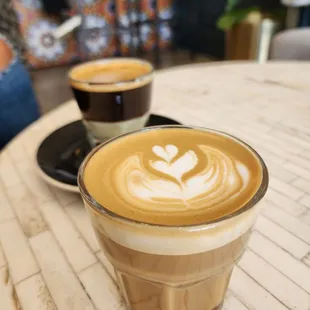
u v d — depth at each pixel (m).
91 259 0.43
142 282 0.33
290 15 2.50
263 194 0.30
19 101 1.10
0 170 0.62
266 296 0.38
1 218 0.50
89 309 0.37
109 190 0.33
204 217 0.30
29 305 0.38
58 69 3.40
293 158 0.61
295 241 0.44
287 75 0.97
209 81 0.96
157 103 0.85
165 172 0.36
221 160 0.37
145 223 0.27
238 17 2.67
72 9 3.20
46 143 0.65
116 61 0.82
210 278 0.32
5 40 1.15
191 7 3.42
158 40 3.51
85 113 0.67
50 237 0.47
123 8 3.40
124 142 0.41
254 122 0.73
